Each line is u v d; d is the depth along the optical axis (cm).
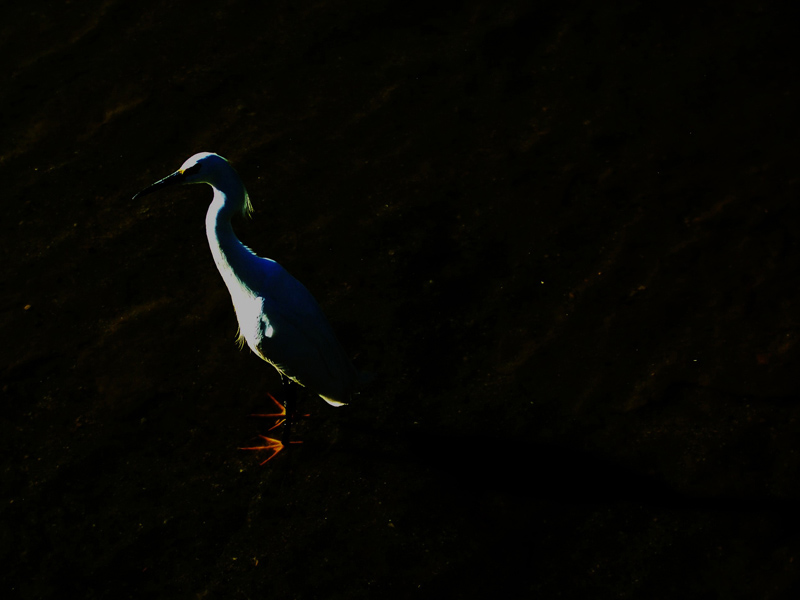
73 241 493
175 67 611
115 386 417
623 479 363
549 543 342
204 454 386
